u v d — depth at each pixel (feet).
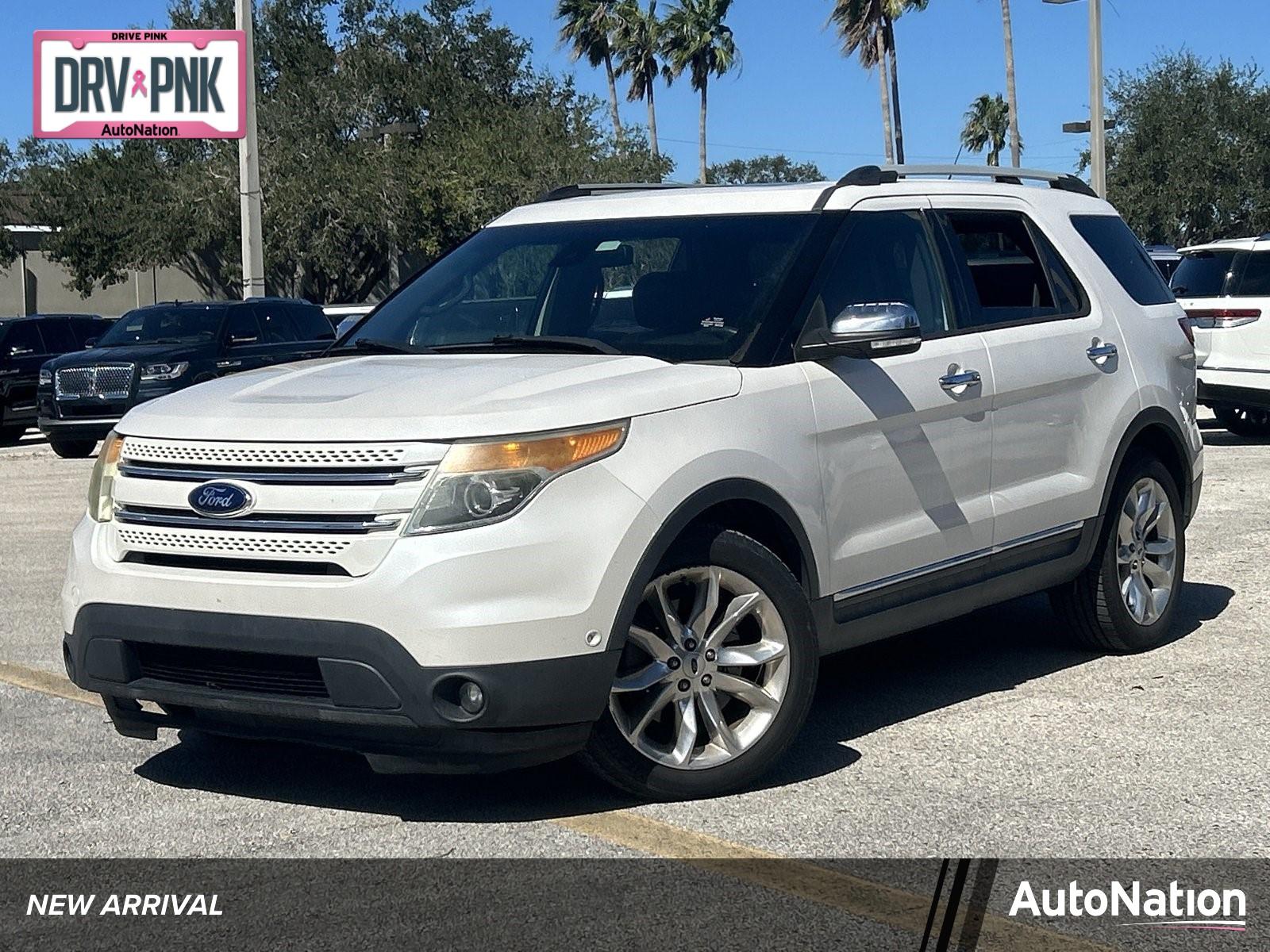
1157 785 16.02
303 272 145.79
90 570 15.57
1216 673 20.76
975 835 14.61
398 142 140.77
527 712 14.21
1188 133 157.89
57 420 57.82
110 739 18.45
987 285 20.25
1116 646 21.88
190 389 17.11
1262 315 48.44
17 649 23.49
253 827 15.23
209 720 15.30
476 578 14.05
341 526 14.33
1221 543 30.73
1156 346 22.56
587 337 17.78
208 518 14.85
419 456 14.29
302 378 16.71
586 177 146.41
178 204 135.85
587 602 14.42
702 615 15.66
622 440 14.93
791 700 16.15
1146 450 22.22
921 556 18.30
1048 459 20.35
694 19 193.26
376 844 14.64
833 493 17.04
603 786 16.21
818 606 16.92
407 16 152.25
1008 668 21.30
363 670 14.10
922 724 18.54
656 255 18.45
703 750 15.85
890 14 161.48
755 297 17.43
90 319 71.00
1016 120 157.99
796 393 16.72
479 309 19.08
